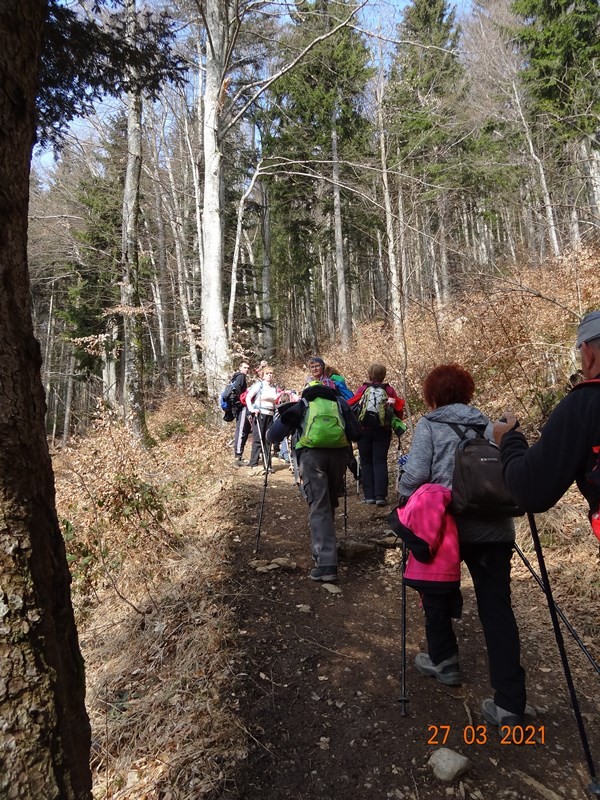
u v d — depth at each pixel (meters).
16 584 1.40
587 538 4.30
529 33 16.11
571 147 13.48
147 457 6.92
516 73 16.64
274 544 5.01
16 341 1.47
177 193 23.72
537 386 6.52
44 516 1.55
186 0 13.11
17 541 1.42
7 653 1.36
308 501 4.33
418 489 2.83
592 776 2.24
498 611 2.60
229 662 3.12
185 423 12.36
